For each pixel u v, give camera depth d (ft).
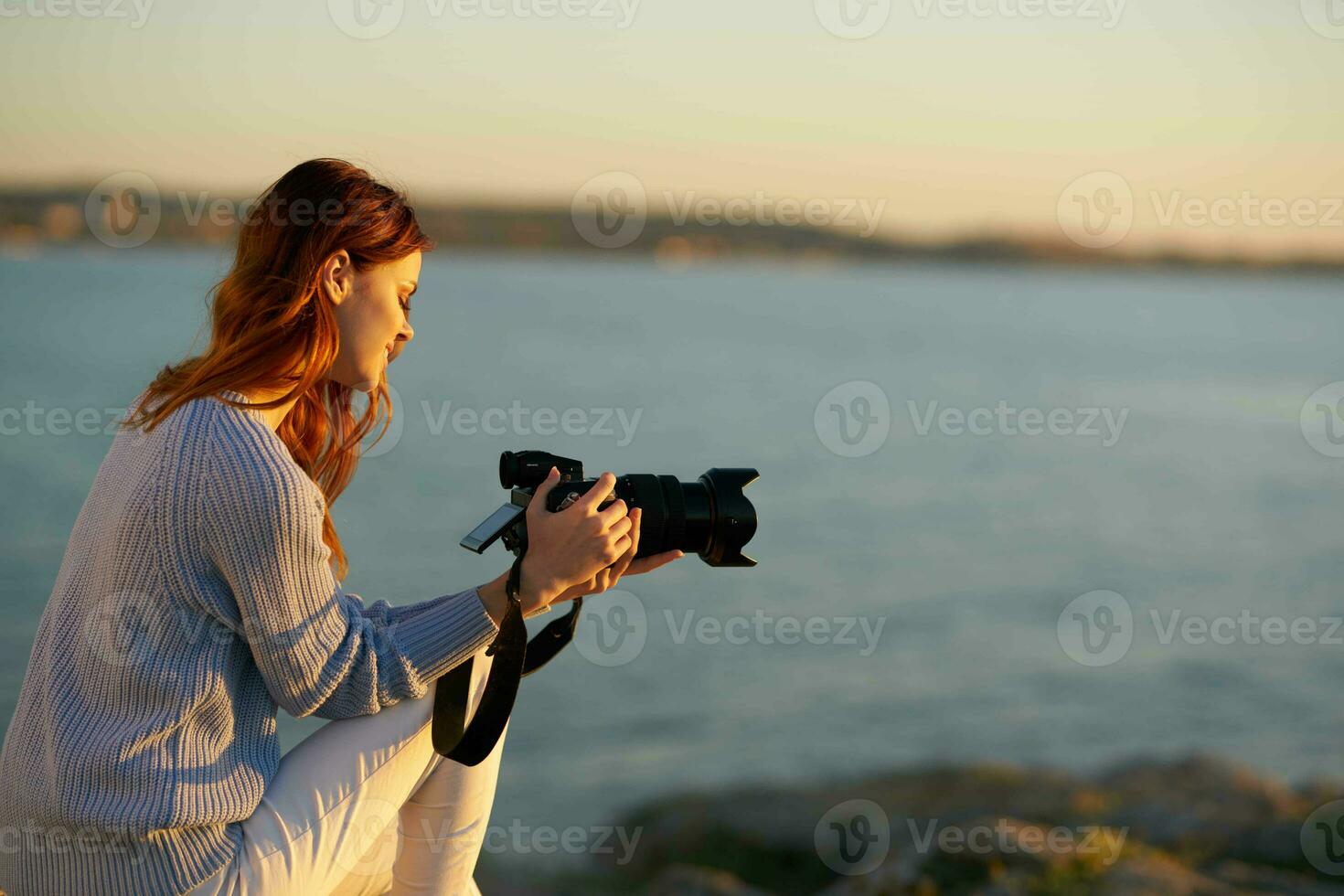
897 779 24.72
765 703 40.01
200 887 4.87
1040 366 190.70
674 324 268.62
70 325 152.46
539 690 40.60
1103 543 72.23
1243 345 255.70
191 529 4.77
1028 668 45.88
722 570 60.18
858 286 560.20
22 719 5.05
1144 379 174.29
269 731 5.26
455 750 5.48
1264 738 38.42
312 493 4.97
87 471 66.13
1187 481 98.48
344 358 5.56
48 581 44.68
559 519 5.42
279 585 4.87
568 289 436.76
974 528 75.56
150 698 4.77
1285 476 101.30
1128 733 38.70
